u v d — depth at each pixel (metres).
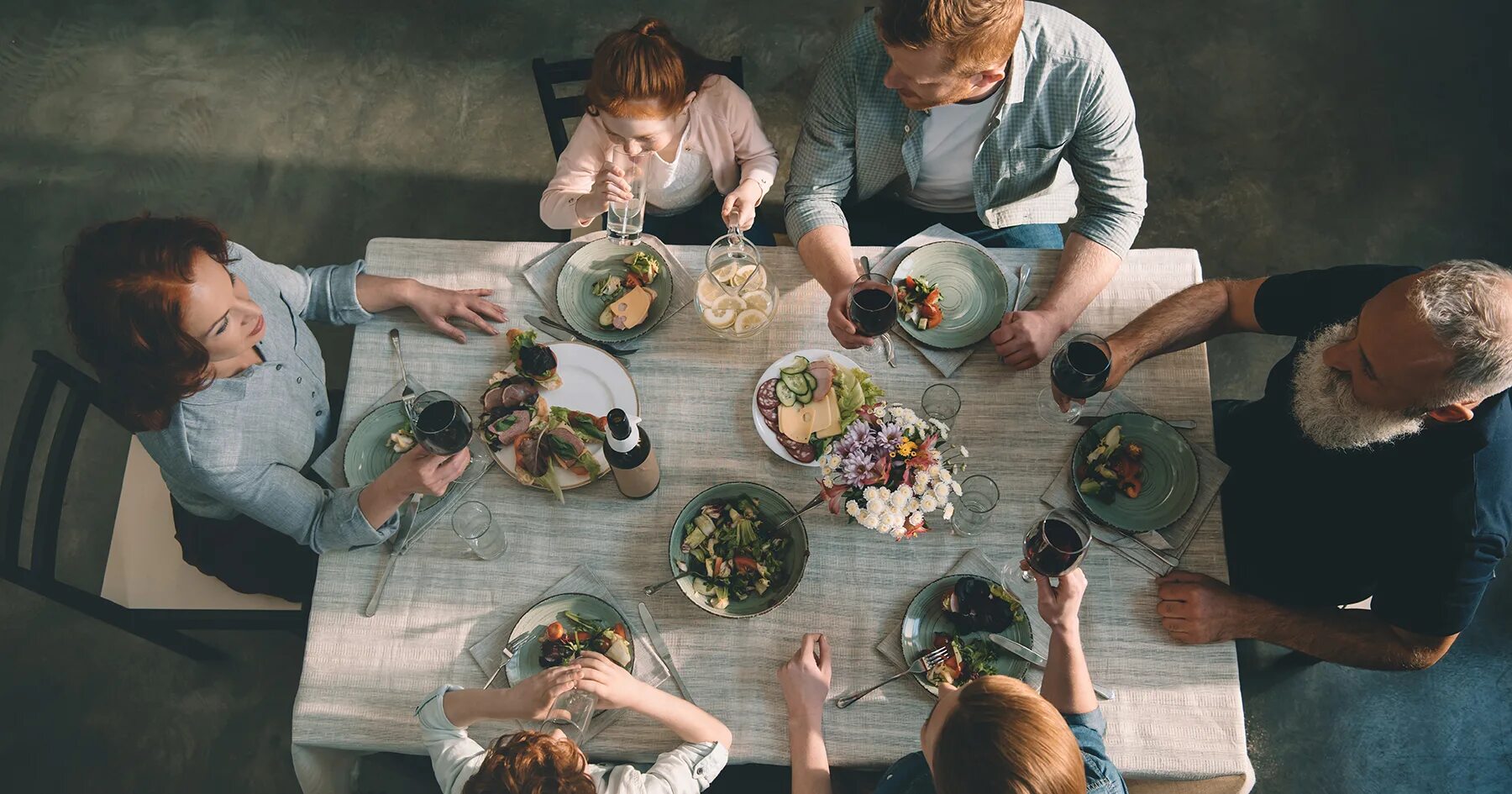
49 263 3.16
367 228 3.17
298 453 1.85
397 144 3.27
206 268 1.54
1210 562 1.64
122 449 2.92
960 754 1.23
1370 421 1.50
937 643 1.57
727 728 1.56
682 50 1.96
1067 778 1.20
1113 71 1.89
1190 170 3.13
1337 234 3.03
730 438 1.75
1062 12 1.88
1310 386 1.59
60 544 2.82
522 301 1.89
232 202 3.22
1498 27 3.23
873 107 1.99
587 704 1.55
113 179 3.26
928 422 1.65
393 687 1.60
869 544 1.66
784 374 1.73
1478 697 2.51
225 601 2.11
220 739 2.59
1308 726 2.51
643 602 1.65
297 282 1.87
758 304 1.80
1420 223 3.03
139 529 2.16
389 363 1.85
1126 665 1.58
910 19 1.57
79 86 3.38
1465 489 1.50
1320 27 3.27
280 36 3.42
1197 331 1.79
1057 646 1.48
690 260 1.91
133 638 2.68
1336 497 1.71
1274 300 1.76
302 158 3.26
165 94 3.36
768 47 3.33
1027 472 1.71
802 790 1.49
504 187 3.20
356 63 3.38
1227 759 1.52
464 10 3.43
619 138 2.01
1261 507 1.85
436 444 1.53
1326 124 3.16
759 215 2.99
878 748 1.55
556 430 1.70
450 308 1.85
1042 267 1.91
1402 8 3.27
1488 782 2.44
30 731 2.60
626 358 1.82
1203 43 3.27
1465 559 1.53
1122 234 1.90
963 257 1.88
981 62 1.63
